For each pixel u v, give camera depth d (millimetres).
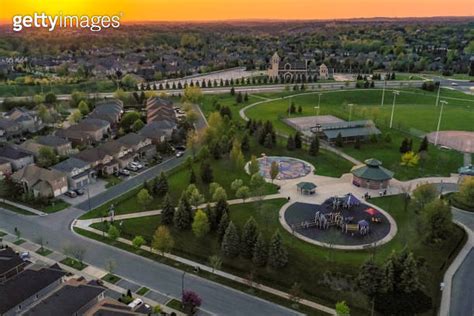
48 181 106188
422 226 87500
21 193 107062
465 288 74562
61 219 97062
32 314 62219
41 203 103438
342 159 132375
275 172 110938
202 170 113250
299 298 71188
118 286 74125
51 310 63031
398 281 71125
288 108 193250
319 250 82875
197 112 190750
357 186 113000
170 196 103562
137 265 80562
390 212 98375
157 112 167750
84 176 114875
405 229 90812
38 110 170625
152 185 108500
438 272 78188
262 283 75875
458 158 133000
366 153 137500
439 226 86125
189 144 132500
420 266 78938
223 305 70125
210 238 87812
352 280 74500
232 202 102875
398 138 152000
